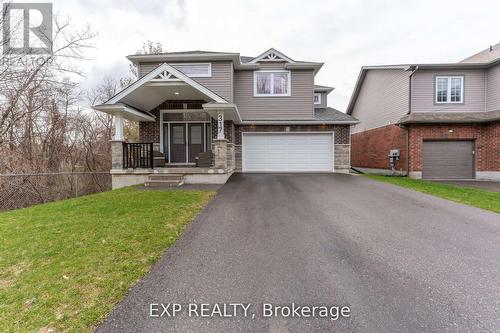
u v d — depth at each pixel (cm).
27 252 360
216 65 1255
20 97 1120
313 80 1390
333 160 1353
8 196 1016
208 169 975
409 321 228
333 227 477
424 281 293
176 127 1261
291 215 552
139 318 232
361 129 1870
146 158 1081
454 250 378
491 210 600
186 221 499
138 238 407
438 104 1323
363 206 631
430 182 1055
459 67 1303
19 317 231
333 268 322
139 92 1030
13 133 1126
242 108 1396
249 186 902
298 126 1357
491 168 1237
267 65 1393
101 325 223
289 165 1366
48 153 1245
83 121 1455
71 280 290
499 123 1202
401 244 399
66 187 1229
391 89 1480
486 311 241
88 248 370
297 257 353
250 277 301
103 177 1412
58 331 215
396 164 1412
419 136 1286
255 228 468
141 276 301
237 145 1367
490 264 335
